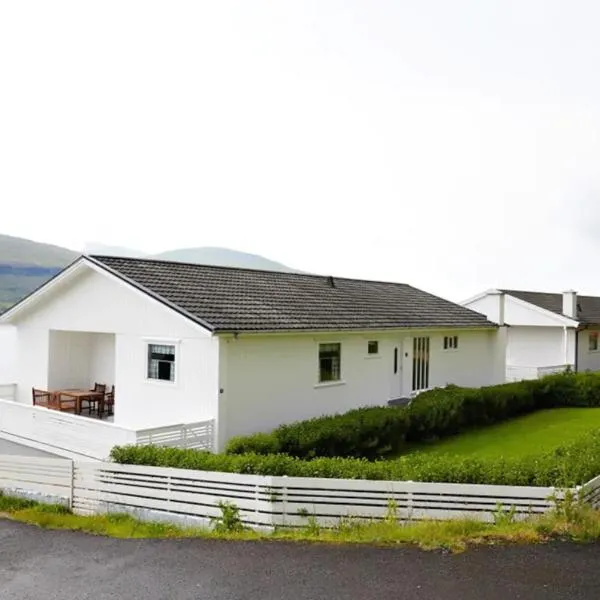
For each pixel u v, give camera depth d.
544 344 34.50
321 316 18.53
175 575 7.61
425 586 6.97
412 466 10.24
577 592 6.73
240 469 10.35
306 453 13.98
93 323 18.05
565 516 8.82
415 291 27.98
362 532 8.89
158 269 18.19
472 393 20.16
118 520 10.52
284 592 6.94
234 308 16.52
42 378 19.95
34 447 16.28
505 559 7.66
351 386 19.17
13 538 9.60
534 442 17.53
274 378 16.38
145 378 16.44
